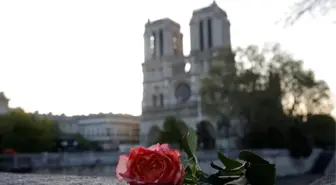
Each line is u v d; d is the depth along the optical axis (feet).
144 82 373.20
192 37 353.10
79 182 17.57
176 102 350.43
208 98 204.95
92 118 481.87
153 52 380.17
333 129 214.28
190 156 7.19
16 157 136.15
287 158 165.89
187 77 345.10
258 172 6.74
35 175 22.99
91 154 163.73
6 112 231.09
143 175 5.71
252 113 180.14
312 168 169.58
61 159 152.15
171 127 250.37
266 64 186.91
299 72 186.19
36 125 212.43
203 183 7.01
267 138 180.24
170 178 5.66
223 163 6.86
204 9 350.84
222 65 196.34
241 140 196.75
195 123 318.45
